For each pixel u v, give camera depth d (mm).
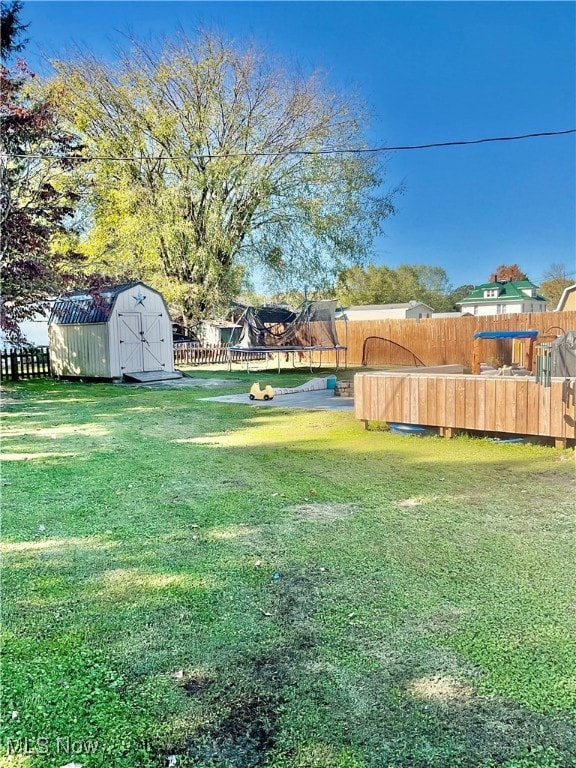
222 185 19406
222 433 6852
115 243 19750
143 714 1771
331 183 19562
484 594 2543
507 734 1661
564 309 17484
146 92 19172
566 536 3254
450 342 17766
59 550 3135
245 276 20781
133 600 2531
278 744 1635
